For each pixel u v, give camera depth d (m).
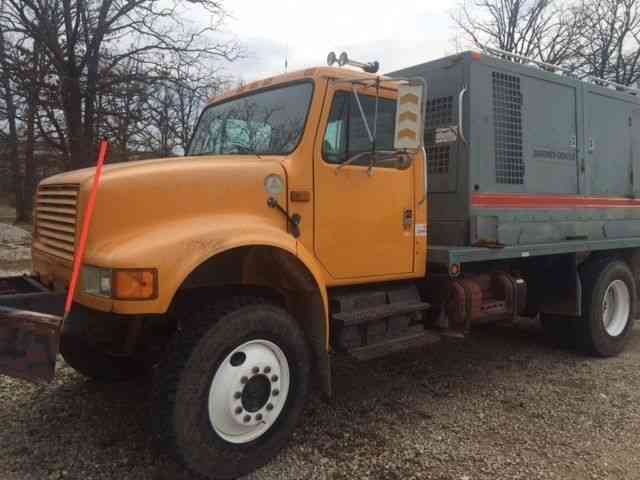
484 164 4.98
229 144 4.48
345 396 4.71
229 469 3.25
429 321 4.83
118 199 3.20
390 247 4.31
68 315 3.34
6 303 3.15
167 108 14.61
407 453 3.68
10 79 13.48
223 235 3.25
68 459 3.54
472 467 3.49
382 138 4.26
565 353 6.14
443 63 5.07
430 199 5.12
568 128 5.87
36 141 14.45
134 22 14.89
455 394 4.79
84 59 14.42
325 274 3.93
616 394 4.79
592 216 6.14
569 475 3.39
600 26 21.19
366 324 4.10
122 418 4.15
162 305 3.01
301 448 3.74
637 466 3.51
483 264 5.37
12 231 17.98
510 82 5.26
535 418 4.27
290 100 4.07
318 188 3.88
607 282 5.99
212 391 3.22
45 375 2.93
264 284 3.73
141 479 3.31
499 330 7.19
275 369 3.47
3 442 3.76
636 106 6.80
